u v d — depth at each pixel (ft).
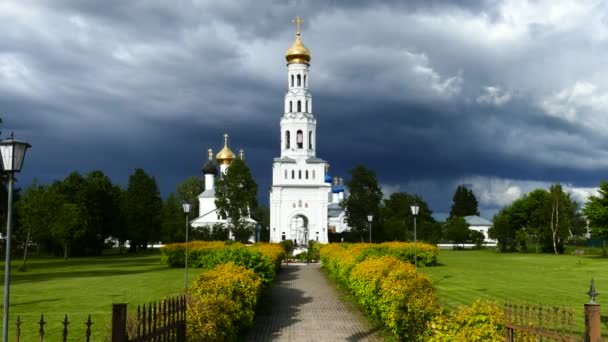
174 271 156.66
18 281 124.98
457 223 374.63
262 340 59.72
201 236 347.77
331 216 488.44
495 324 39.40
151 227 341.62
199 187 505.66
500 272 149.48
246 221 320.09
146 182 340.18
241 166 316.19
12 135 39.04
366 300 70.90
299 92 360.07
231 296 56.75
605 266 174.09
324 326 68.28
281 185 342.44
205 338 44.04
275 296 100.63
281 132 361.10
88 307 80.53
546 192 328.70
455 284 115.75
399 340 55.31
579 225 400.67
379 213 351.67
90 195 289.53
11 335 59.62
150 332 33.30
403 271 62.18
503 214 337.11
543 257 241.76
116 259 243.19
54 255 287.69
